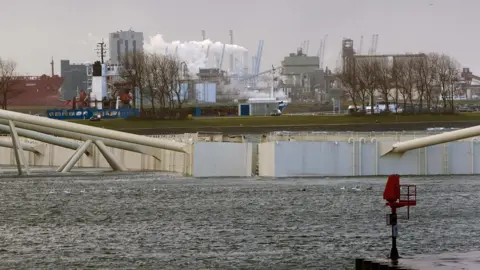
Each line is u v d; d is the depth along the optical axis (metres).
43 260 144.88
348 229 169.38
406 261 126.69
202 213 192.12
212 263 141.50
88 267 140.00
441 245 151.50
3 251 151.88
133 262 142.88
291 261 142.12
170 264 141.25
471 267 120.94
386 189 125.31
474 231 165.38
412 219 180.00
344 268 136.88
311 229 169.88
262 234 165.12
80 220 184.75
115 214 192.75
